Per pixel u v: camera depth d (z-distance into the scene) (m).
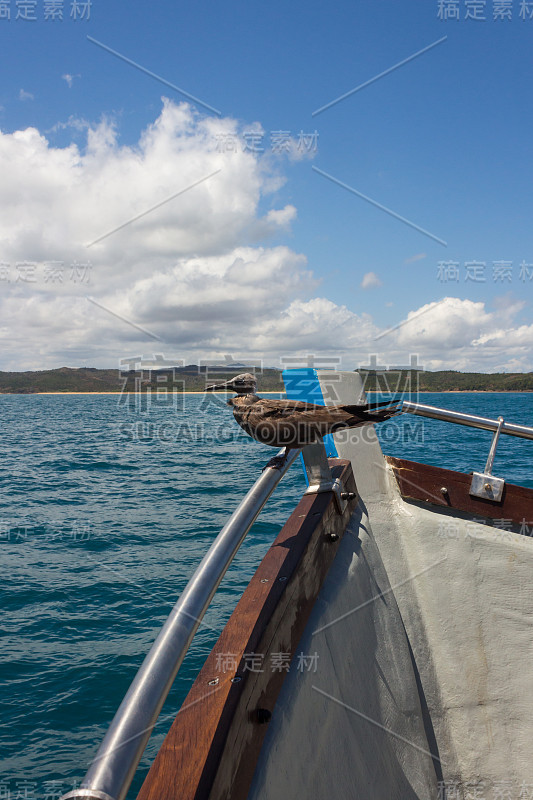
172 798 1.21
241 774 1.37
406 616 2.87
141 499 14.88
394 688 2.46
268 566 1.95
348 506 2.73
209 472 18.97
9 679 6.16
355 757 1.97
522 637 2.80
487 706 2.77
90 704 5.73
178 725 1.38
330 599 2.15
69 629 7.18
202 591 1.37
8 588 8.46
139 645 6.77
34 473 19.95
